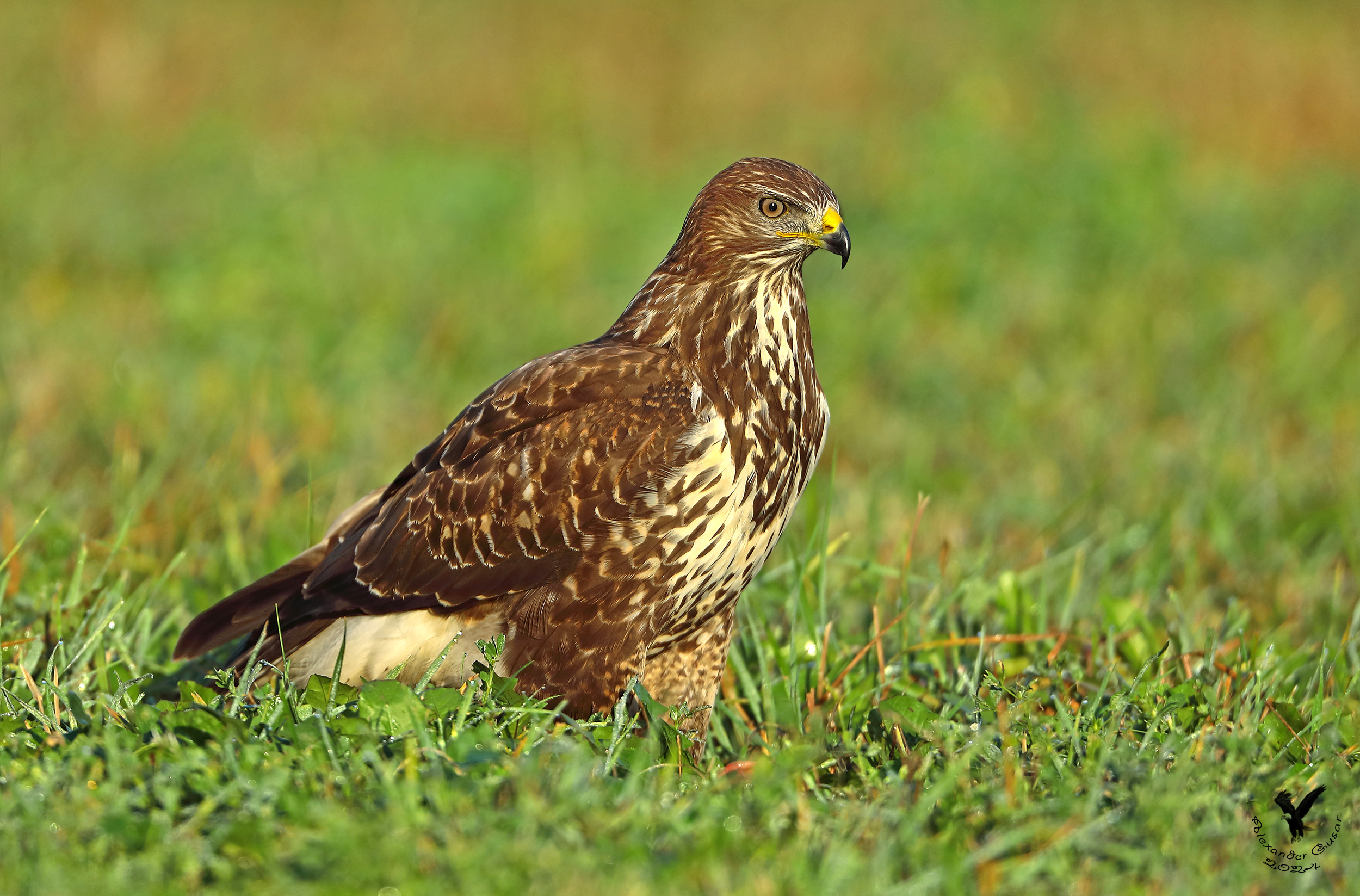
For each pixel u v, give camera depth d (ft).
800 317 27.68
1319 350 58.34
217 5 114.42
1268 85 106.42
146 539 34.50
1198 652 28.27
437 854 17.88
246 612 28.04
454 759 20.98
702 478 25.90
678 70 108.06
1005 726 23.11
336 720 21.59
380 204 77.51
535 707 24.44
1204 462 43.98
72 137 90.58
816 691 27.35
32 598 29.55
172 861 17.99
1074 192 74.74
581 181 85.25
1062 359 56.54
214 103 98.78
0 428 42.63
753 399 26.76
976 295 64.03
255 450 40.52
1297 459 45.91
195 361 52.95
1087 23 118.83
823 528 30.42
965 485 42.93
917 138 87.20
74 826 18.57
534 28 115.85
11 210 71.77
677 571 26.21
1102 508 40.73
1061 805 20.16
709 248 27.22
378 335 56.90
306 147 90.99
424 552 26.78
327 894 17.20
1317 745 23.90
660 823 19.29
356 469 41.78
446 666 26.78
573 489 25.93
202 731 21.31
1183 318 61.82
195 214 73.82
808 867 18.40
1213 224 74.69
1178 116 101.81
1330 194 83.46
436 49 110.83
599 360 26.78
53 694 23.86
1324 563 37.47
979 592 31.04
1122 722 24.02
